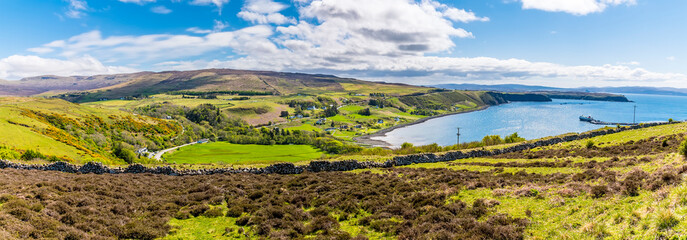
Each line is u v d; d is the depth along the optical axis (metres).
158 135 175.88
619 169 24.00
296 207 22.97
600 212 14.54
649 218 12.04
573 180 22.06
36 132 91.31
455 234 15.09
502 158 48.53
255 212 21.44
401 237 15.73
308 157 141.25
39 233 15.00
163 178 34.97
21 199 19.23
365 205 22.06
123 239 16.94
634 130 63.47
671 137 43.78
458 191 23.23
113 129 156.25
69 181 28.27
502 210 17.86
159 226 19.05
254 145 174.50
